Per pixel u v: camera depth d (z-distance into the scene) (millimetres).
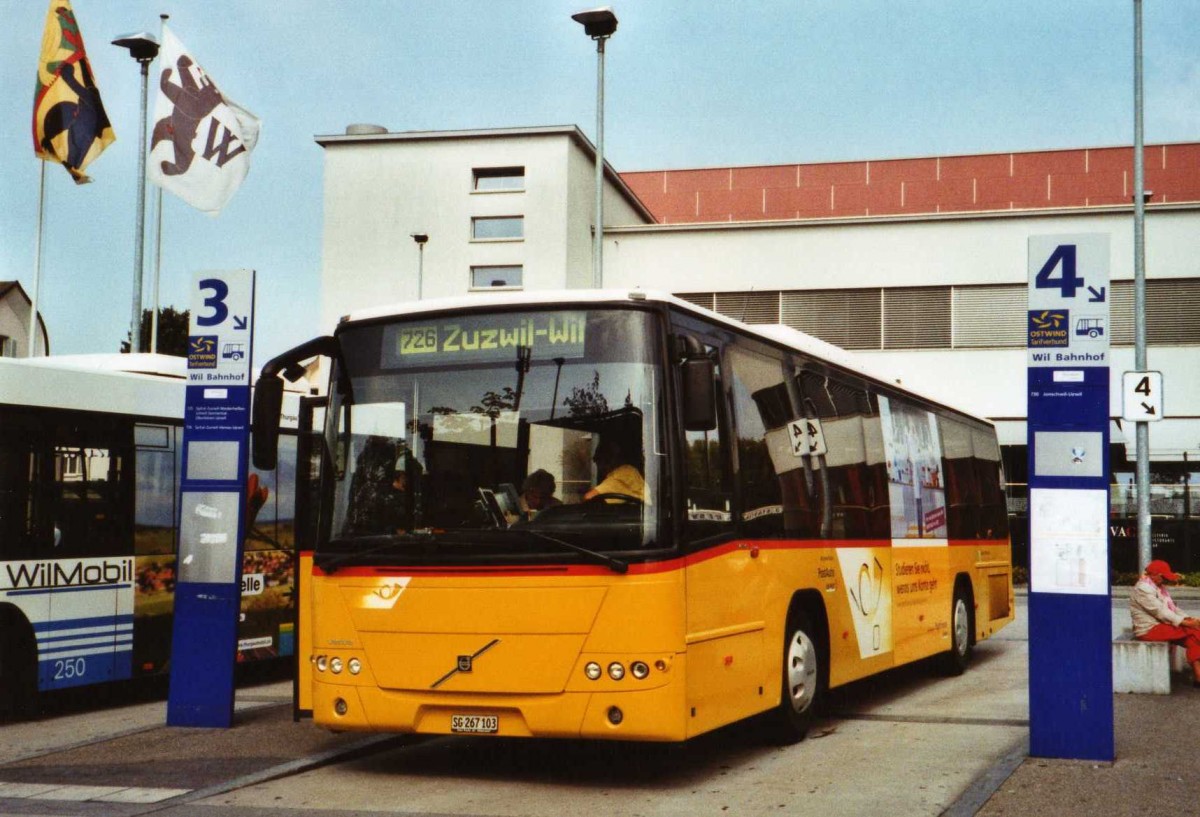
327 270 46219
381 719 8906
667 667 8398
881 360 42375
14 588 12438
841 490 12258
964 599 16812
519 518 8742
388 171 46062
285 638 15992
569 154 44781
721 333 9906
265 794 8836
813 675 11070
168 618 14203
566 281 44469
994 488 19375
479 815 8117
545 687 8492
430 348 9289
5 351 54906
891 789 8812
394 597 8922
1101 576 9539
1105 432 9602
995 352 41719
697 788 8953
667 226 43625
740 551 9609
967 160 55875
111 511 13562
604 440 8727
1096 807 7965
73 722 12867
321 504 9391
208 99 23828
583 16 28234
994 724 11820
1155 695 13328
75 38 22625
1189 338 40406
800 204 57031
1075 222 41219
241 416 11617
